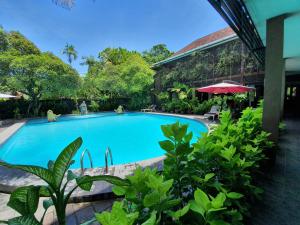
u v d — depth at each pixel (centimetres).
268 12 379
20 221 83
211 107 1467
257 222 225
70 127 1382
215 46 1678
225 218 129
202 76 1834
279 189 302
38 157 799
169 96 2152
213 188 148
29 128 1334
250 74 1446
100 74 2566
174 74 2088
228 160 167
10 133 966
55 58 1905
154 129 1299
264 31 479
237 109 1270
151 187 97
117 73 2362
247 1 337
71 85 1759
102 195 315
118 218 75
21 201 93
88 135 1147
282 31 389
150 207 93
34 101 1780
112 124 1489
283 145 569
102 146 926
